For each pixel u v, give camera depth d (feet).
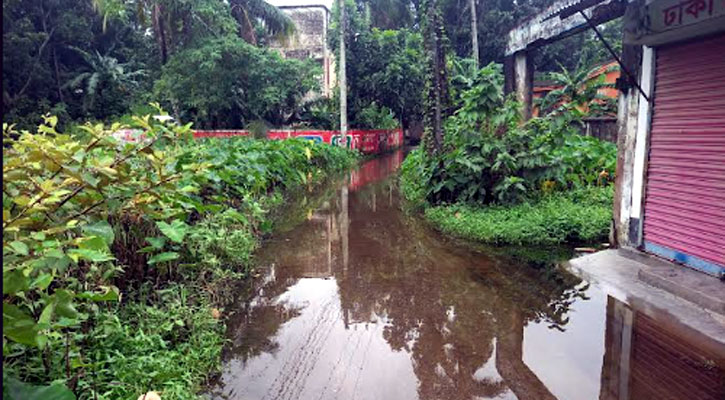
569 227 24.14
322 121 80.53
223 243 18.63
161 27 69.87
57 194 9.50
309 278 19.94
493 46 75.61
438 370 12.57
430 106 33.65
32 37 67.56
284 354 13.42
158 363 10.79
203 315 13.73
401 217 32.19
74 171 10.55
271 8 74.74
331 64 96.07
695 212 17.97
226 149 29.96
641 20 18.44
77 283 11.50
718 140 17.01
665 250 19.40
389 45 78.79
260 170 30.37
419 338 14.42
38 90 73.10
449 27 77.05
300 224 30.45
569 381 11.91
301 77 76.13
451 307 16.67
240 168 27.96
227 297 16.80
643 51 20.22
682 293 16.26
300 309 16.66
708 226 17.47
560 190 31.17
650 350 13.32
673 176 18.94
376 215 33.17
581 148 33.58
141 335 11.46
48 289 11.80
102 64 77.05
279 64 73.92
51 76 75.36
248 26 74.28
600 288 17.97
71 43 78.02
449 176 30.58
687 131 18.26
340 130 73.67
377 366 12.78
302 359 13.14
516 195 28.37
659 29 17.66
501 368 12.60
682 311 15.43
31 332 8.16
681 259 18.66
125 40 86.48
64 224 10.99
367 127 84.53
